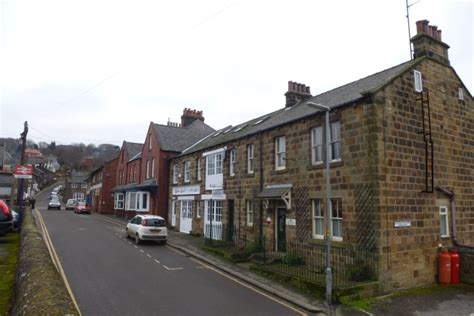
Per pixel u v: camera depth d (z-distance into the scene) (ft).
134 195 122.11
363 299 36.06
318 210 47.88
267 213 57.31
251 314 31.22
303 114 51.98
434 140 47.11
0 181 113.39
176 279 42.29
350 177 42.80
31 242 40.29
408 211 42.09
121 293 35.37
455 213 48.08
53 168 387.34
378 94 41.65
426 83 47.62
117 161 163.84
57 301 20.22
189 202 88.53
